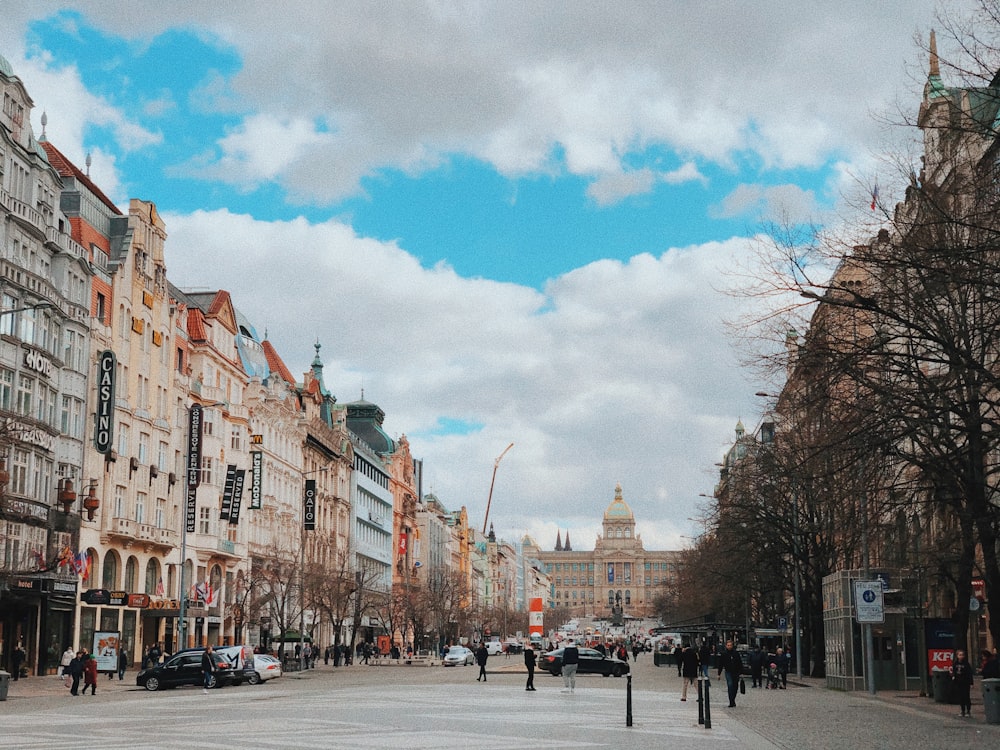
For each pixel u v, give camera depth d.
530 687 55.28
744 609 107.06
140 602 73.00
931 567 44.50
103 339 72.19
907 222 29.48
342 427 138.75
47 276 66.31
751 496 70.81
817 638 72.50
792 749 25.02
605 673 79.19
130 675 69.12
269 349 121.00
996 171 26.45
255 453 96.44
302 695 49.53
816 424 34.75
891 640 54.59
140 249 78.44
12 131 63.12
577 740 27.66
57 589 62.94
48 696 48.31
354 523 139.75
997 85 26.83
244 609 92.00
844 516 36.88
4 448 50.06
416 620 145.25
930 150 32.50
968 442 32.56
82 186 74.94
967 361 28.42
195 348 88.69
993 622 34.41
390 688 57.31
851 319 31.97
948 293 29.00
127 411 75.12
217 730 29.97
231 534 92.69
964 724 32.25
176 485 84.44
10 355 60.22
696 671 46.75
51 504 64.69
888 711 38.59
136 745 25.56
